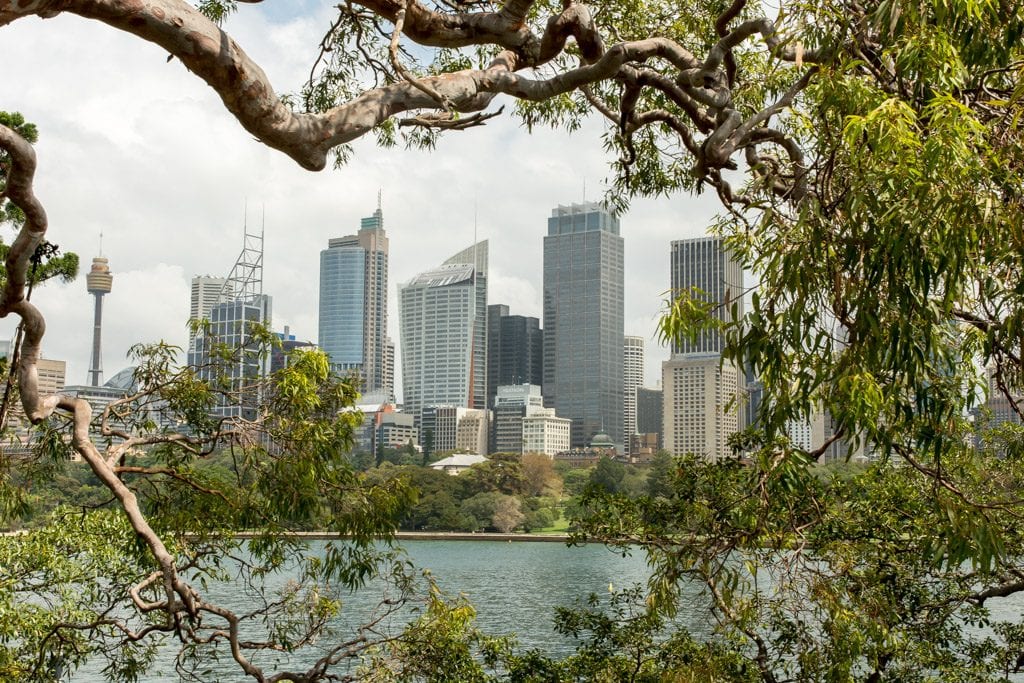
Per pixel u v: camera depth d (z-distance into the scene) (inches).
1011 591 415.5
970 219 180.9
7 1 133.6
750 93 287.4
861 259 189.0
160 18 148.3
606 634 439.5
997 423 422.0
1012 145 200.7
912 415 209.8
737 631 389.4
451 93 209.3
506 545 3924.7
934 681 428.8
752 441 400.2
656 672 413.1
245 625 1134.4
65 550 414.3
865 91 193.5
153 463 415.5
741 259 223.3
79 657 426.6
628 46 252.8
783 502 359.6
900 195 182.2
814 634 388.5
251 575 421.4
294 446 399.5
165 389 405.4
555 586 2241.6
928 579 442.0
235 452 419.8
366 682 403.9
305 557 431.5
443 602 432.5
